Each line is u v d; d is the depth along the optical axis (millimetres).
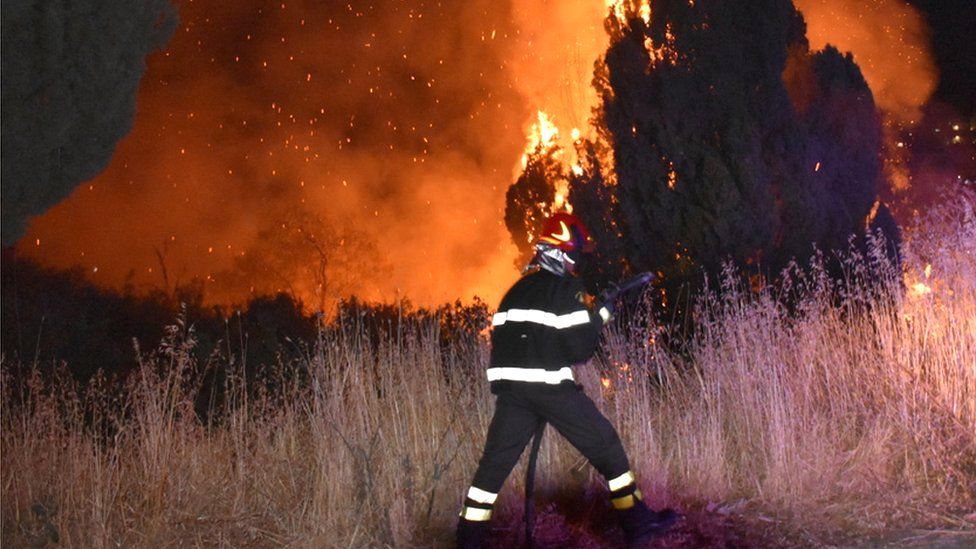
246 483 6387
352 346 7148
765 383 6977
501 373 5602
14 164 6719
